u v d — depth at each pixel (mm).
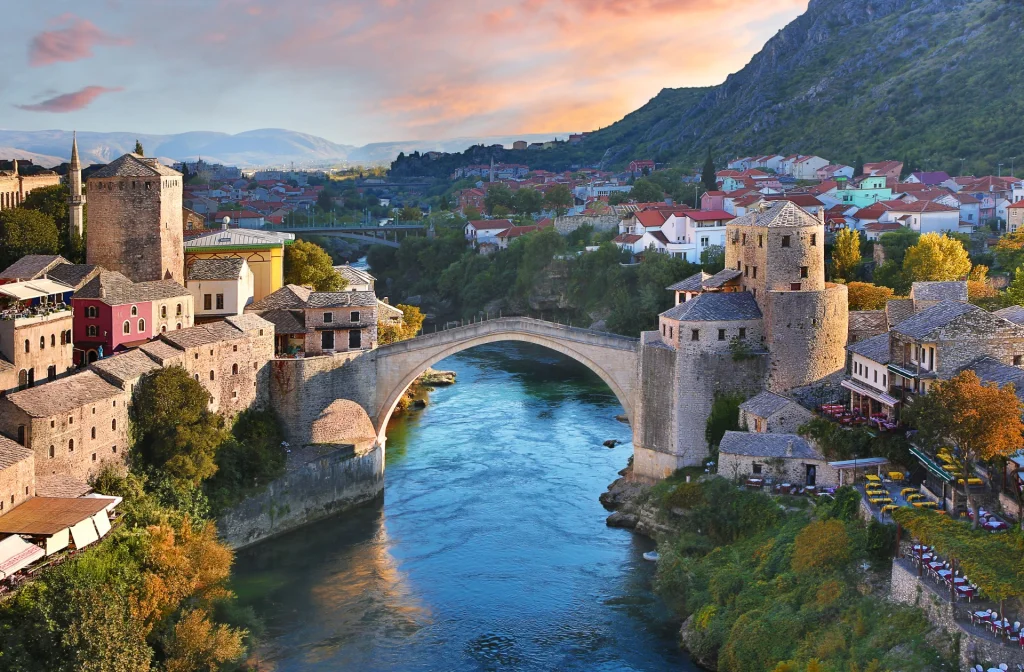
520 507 124250
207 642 83750
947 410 88688
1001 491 88875
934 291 133375
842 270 190500
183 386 110812
